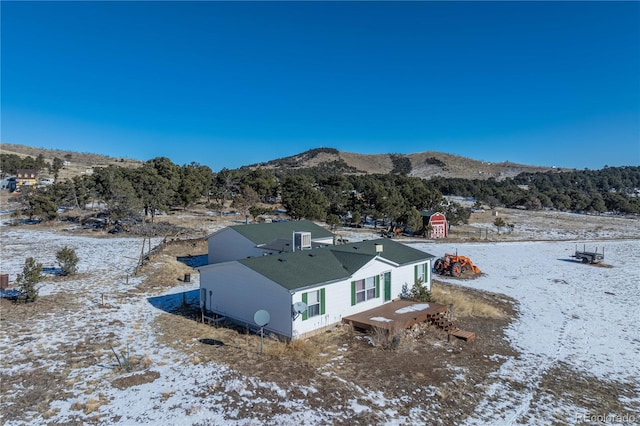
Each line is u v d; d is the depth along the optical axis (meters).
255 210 52.62
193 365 13.42
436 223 51.34
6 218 51.97
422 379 13.16
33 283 19.86
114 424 10.02
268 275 16.42
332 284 17.39
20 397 11.20
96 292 22.02
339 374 13.17
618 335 18.81
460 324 19.17
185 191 56.94
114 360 13.73
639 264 37.38
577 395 12.84
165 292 22.66
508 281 29.81
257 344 15.35
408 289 22.16
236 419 10.38
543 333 18.72
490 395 12.46
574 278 31.33
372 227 56.28
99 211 55.03
